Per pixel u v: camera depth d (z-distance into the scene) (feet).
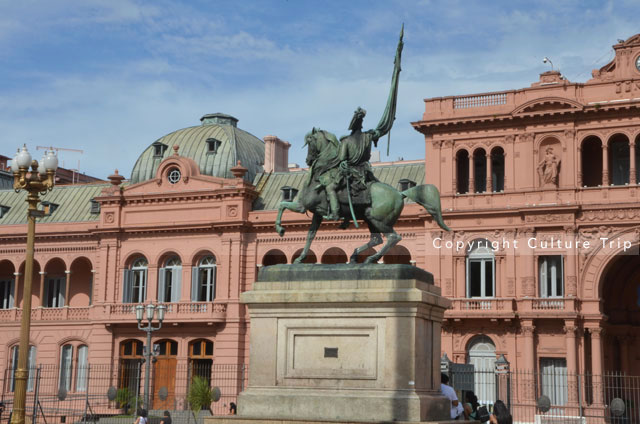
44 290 252.42
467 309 201.05
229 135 249.14
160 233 234.17
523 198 200.03
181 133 253.85
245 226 226.38
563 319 191.83
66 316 242.17
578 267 194.39
